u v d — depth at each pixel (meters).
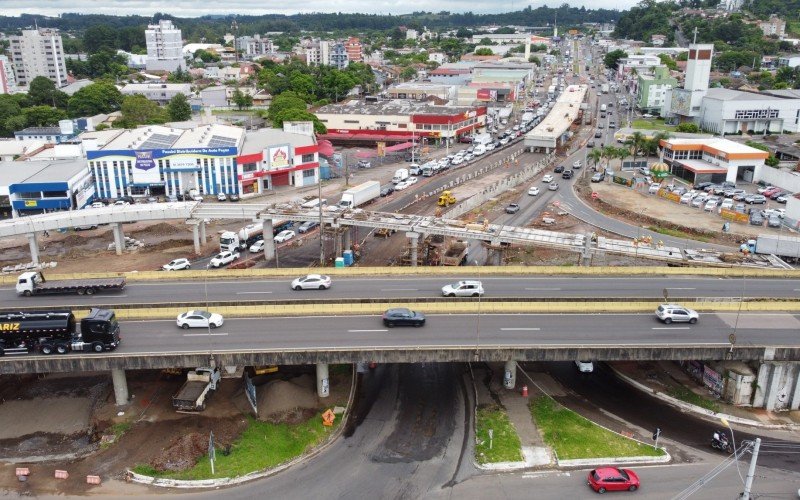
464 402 62.19
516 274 80.69
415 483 50.28
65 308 67.25
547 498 48.34
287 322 65.50
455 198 133.38
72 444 55.34
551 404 60.91
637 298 71.06
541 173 158.88
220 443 54.28
